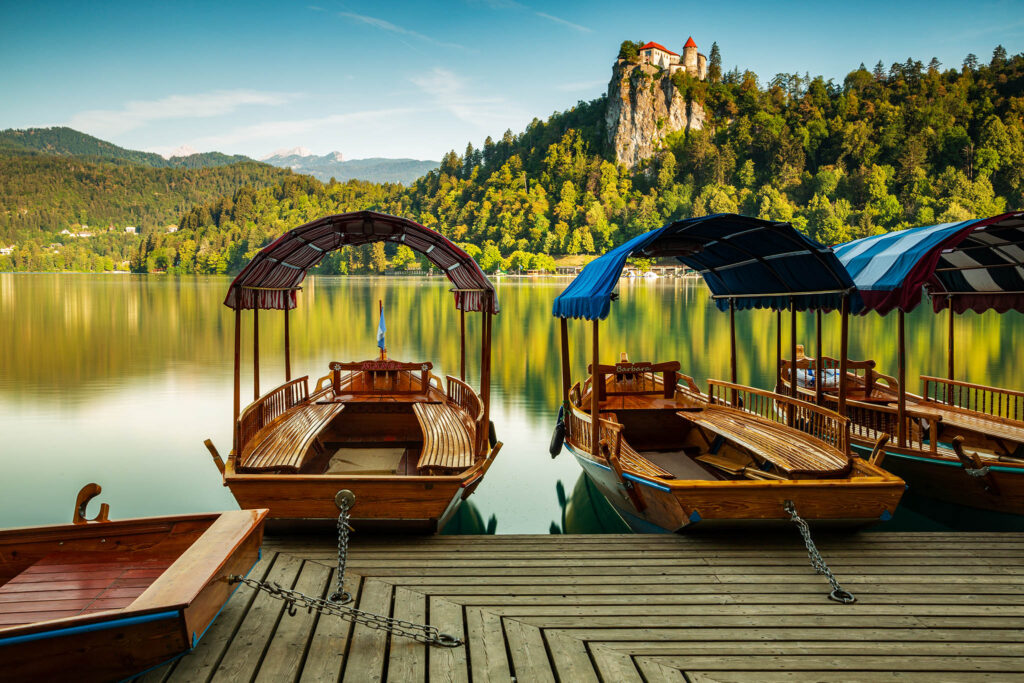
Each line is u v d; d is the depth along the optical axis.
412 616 4.70
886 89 186.50
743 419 8.77
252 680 3.87
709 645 4.32
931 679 3.95
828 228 131.62
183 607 3.58
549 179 198.25
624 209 166.50
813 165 174.25
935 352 27.50
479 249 166.12
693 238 8.80
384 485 6.29
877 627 4.59
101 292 84.12
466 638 4.40
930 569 5.61
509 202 182.38
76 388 19.05
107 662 3.58
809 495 6.15
